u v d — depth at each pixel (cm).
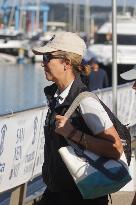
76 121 559
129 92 1645
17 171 898
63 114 566
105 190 554
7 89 3641
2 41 7900
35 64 7094
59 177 573
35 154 962
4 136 835
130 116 1667
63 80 568
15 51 7819
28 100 2972
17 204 947
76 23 11288
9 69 6025
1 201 962
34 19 10856
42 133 977
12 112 861
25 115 896
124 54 4278
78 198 574
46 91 586
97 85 2328
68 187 571
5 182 862
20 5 10594
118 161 557
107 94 1409
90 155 555
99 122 553
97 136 554
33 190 1012
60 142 566
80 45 570
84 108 557
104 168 549
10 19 10525
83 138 554
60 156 568
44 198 591
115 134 556
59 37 569
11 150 865
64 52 565
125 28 4556
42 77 4700
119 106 1526
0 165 838
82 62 573
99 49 4319
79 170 549
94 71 2325
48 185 586
